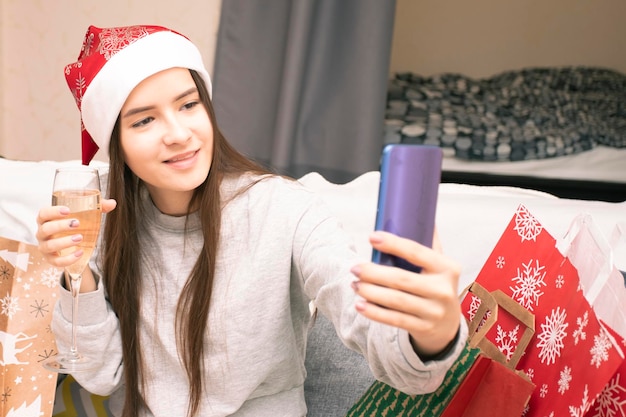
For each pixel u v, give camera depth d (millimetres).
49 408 1422
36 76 3367
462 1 4820
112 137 1220
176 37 1190
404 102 4145
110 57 1165
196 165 1170
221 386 1240
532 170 3605
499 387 966
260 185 1255
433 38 4887
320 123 3172
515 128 3861
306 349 1455
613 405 905
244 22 3141
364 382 1402
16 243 1448
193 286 1216
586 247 1059
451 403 982
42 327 1442
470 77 4879
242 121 3217
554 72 4609
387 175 780
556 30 4785
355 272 753
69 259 1062
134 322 1277
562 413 914
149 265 1279
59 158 3441
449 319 777
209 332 1217
